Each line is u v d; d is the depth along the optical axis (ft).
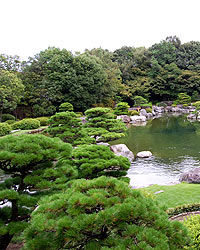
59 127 42.75
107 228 8.63
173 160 44.24
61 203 8.86
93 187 9.43
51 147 13.64
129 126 92.48
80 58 105.40
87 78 103.71
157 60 185.88
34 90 95.81
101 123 47.09
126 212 7.76
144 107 140.77
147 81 162.71
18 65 100.58
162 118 115.85
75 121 43.78
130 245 7.41
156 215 8.47
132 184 32.94
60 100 98.84
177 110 148.77
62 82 96.94
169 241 8.26
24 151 12.52
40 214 8.73
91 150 20.21
